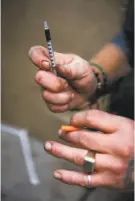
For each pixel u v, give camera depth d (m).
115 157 0.90
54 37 2.46
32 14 2.57
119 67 1.29
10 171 1.57
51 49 0.98
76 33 2.43
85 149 0.92
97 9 2.41
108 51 1.33
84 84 1.14
